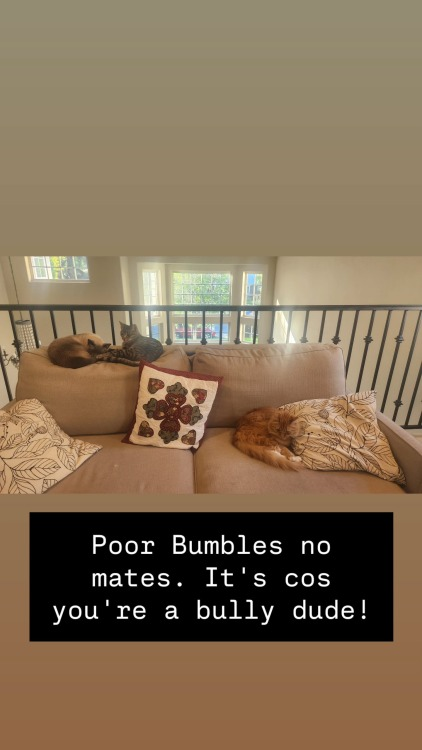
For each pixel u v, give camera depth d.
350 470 1.35
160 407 1.50
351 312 3.03
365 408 1.46
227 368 1.64
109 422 1.58
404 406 2.32
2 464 1.19
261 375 1.63
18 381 1.58
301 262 4.51
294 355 1.70
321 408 1.48
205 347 1.76
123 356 1.71
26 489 1.18
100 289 5.46
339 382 1.69
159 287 6.14
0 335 4.44
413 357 2.21
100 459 1.40
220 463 1.37
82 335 1.76
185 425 1.50
